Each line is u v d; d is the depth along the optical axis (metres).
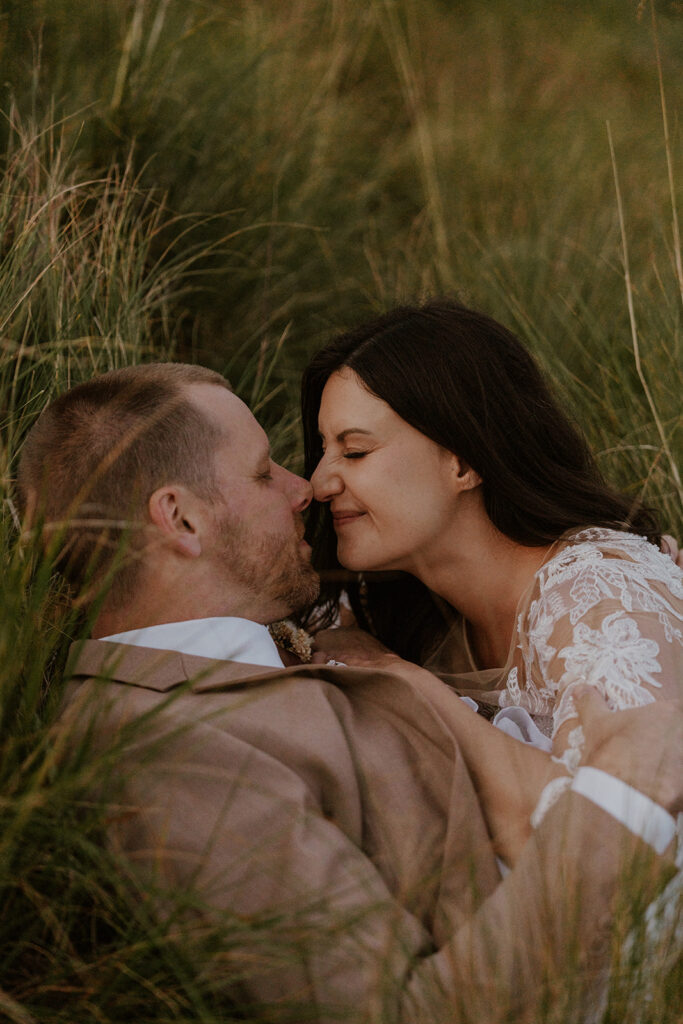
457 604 1.98
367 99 4.16
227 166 3.23
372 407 1.83
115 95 3.02
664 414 2.63
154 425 1.61
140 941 1.26
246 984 1.28
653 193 3.85
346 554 1.92
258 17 3.88
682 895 1.35
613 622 1.56
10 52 2.93
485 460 1.84
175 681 1.47
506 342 1.94
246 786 1.35
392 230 3.69
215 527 1.64
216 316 3.13
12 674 1.34
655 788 1.32
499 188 3.94
